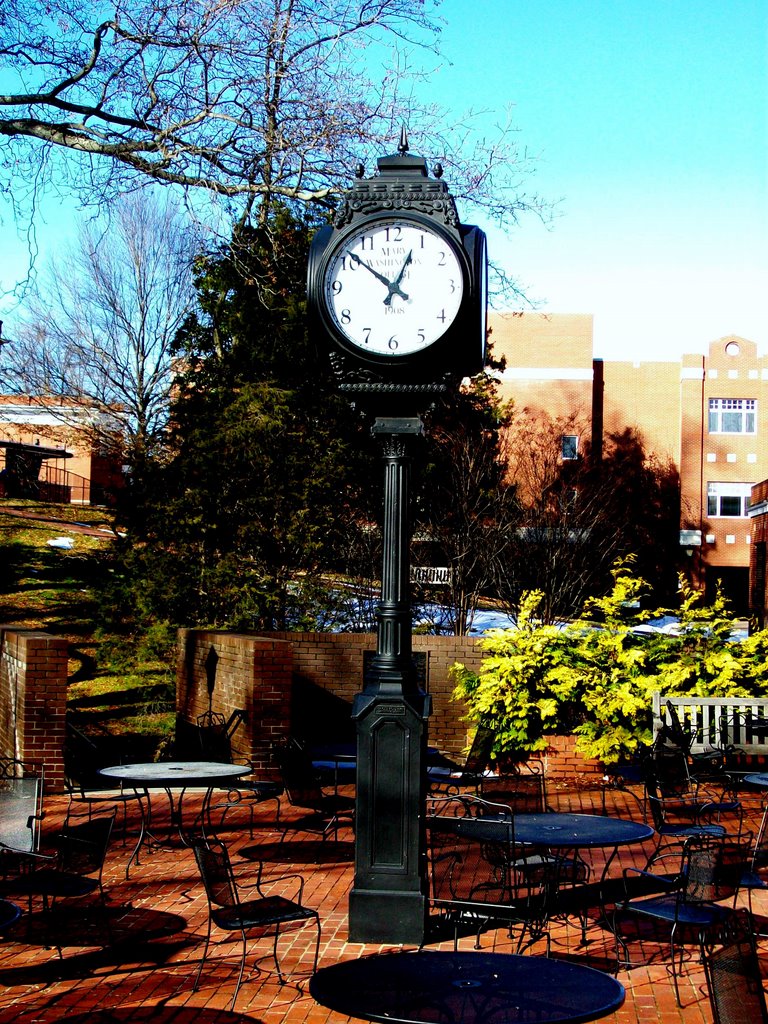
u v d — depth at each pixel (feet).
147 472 60.95
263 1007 19.26
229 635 45.37
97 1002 19.54
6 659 44.65
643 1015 18.92
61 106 42.83
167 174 42.27
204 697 48.37
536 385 171.83
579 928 24.25
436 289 23.04
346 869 29.45
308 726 50.29
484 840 21.98
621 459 167.84
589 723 42.24
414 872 22.71
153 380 131.75
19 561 106.83
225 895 20.24
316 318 23.22
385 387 23.22
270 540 60.34
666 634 48.60
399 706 22.80
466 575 78.07
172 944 23.03
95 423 134.51
